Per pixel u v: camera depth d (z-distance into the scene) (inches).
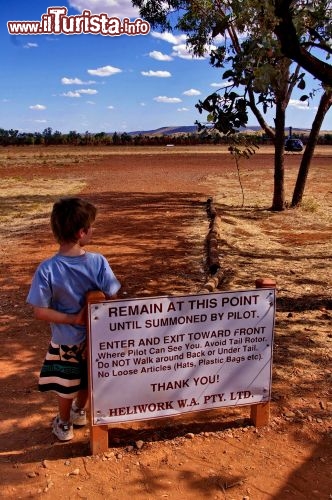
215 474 130.3
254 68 160.1
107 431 136.7
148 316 130.6
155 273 314.3
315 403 165.0
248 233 458.0
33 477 129.1
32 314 246.1
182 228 462.0
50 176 1062.4
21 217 562.9
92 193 760.3
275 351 202.5
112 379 132.1
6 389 174.9
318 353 201.6
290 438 146.2
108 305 126.8
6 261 353.4
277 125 568.7
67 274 125.7
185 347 135.6
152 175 1061.8
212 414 159.9
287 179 1002.7
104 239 417.7
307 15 205.9
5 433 149.2
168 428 152.1
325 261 353.7
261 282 139.4
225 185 871.7
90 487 125.3
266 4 166.9
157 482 127.2
